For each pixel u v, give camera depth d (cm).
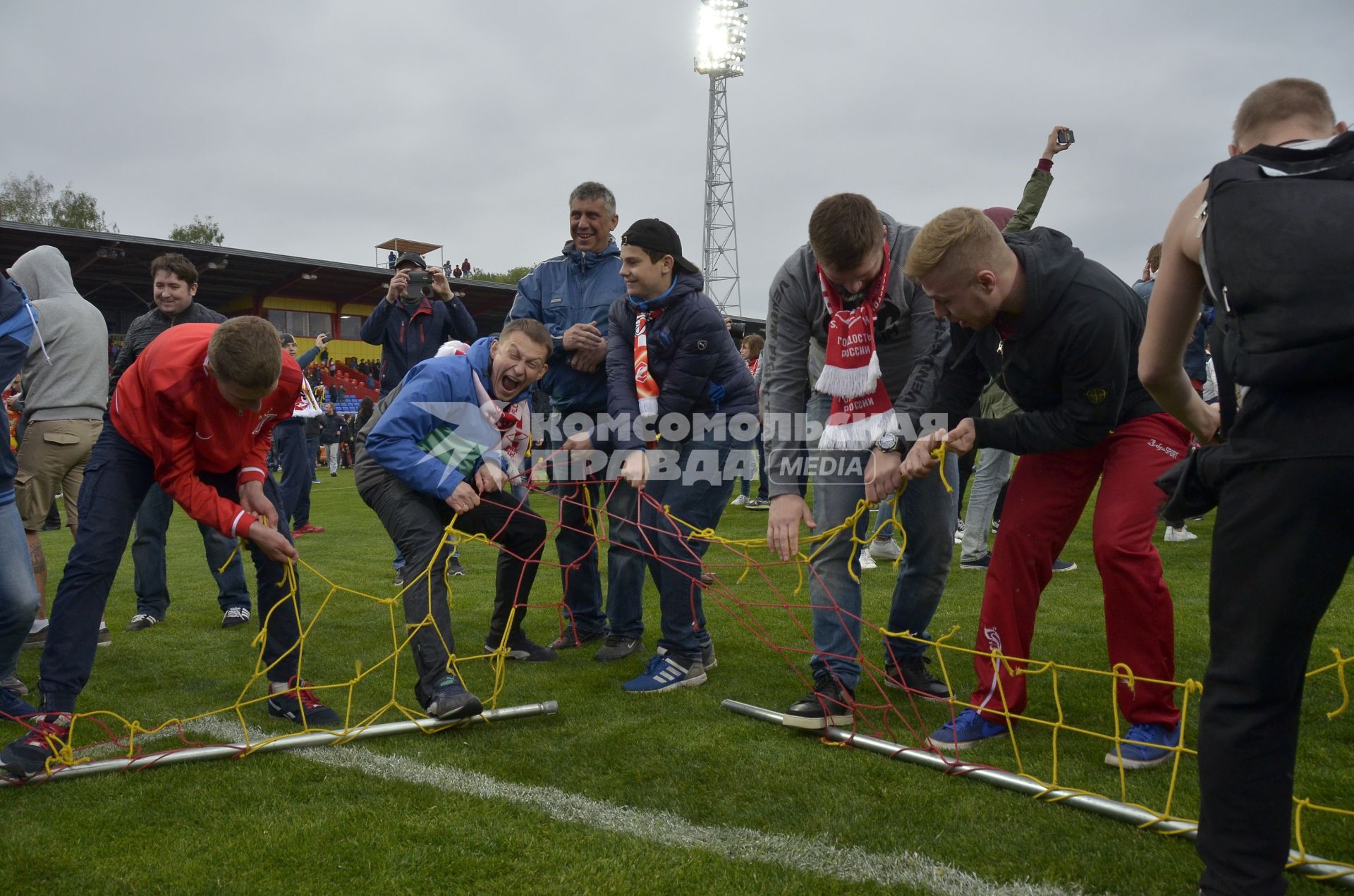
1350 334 124
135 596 491
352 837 194
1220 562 150
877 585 482
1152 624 229
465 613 436
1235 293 135
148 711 290
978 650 254
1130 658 233
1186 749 201
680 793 218
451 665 273
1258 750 148
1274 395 138
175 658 355
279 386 272
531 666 342
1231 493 147
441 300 507
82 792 220
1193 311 164
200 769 235
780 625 404
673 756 243
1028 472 250
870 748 246
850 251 244
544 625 413
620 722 272
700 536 310
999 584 250
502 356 296
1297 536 138
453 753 246
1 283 247
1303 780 217
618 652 350
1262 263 131
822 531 277
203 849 189
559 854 186
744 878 176
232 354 231
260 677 327
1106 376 213
